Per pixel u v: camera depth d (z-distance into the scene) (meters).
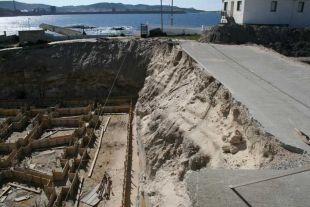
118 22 170.62
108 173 24.95
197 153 17.42
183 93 24.72
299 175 10.82
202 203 9.55
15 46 44.19
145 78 37.06
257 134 14.30
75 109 35.06
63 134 31.23
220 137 17.02
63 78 40.12
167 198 15.94
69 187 22.62
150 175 21.05
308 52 35.03
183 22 146.12
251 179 10.63
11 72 39.94
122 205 20.67
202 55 28.61
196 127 19.62
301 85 19.98
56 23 179.12
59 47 41.97
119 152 27.89
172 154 20.17
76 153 27.61
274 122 14.64
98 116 33.44
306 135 13.28
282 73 22.81
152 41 39.72
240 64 25.41
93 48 41.44
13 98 39.94
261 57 28.25
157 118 24.94
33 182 23.94
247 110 15.93
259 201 9.54
